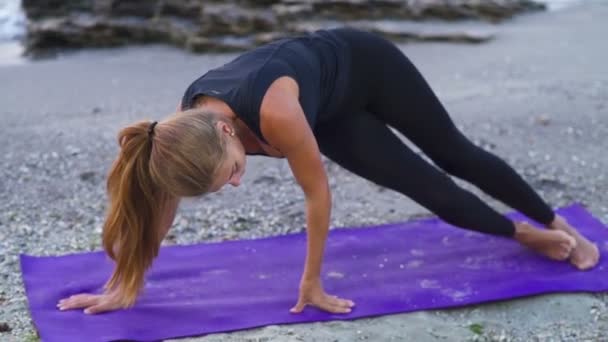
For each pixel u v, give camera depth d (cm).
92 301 423
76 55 972
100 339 391
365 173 434
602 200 581
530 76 854
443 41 991
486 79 847
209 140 339
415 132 440
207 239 525
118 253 396
